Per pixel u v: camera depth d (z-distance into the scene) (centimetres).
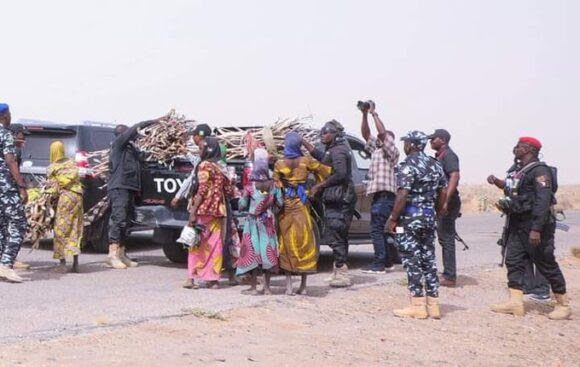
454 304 994
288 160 932
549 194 908
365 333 796
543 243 935
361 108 1127
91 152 1291
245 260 928
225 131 1220
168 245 1211
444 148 1079
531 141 927
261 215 923
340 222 1011
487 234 1983
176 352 662
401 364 696
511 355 770
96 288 948
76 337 682
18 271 1079
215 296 915
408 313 887
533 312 984
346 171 1002
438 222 1104
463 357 745
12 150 972
